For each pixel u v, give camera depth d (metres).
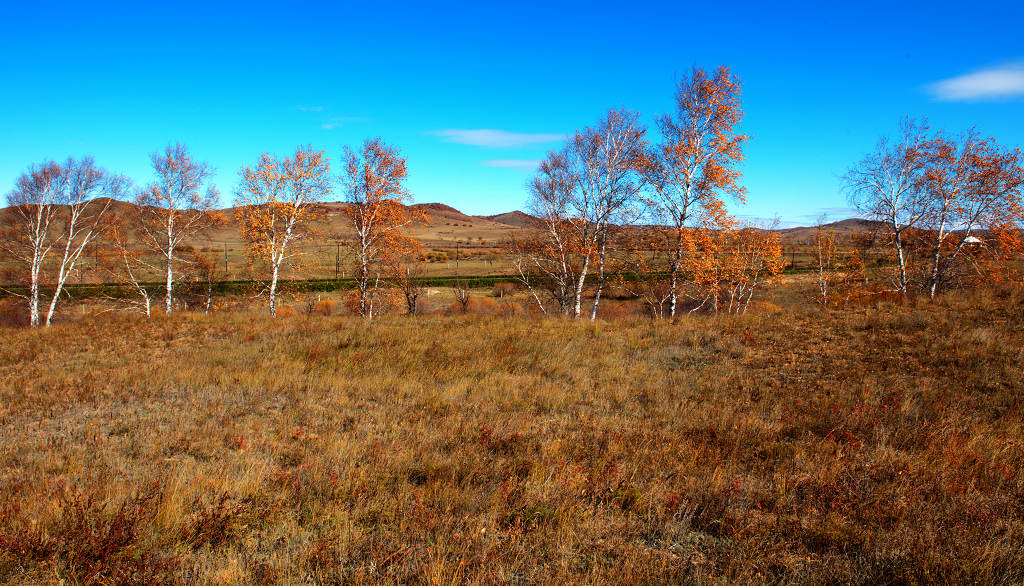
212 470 5.36
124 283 30.83
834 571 3.54
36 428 6.91
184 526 4.09
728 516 4.33
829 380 8.48
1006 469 4.95
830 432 6.14
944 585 3.31
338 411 7.64
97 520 4.00
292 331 14.14
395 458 5.62
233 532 4.10
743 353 10.39
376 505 4.54
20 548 3.57
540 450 6.01
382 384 9.00
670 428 6.66
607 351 11.23
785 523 4.21
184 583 3.47
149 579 3.34
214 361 10.61
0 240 25.05
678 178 17.50
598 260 20.58
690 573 3.63
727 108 16.86
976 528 3.91
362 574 3.51
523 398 8.20
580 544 4.00
